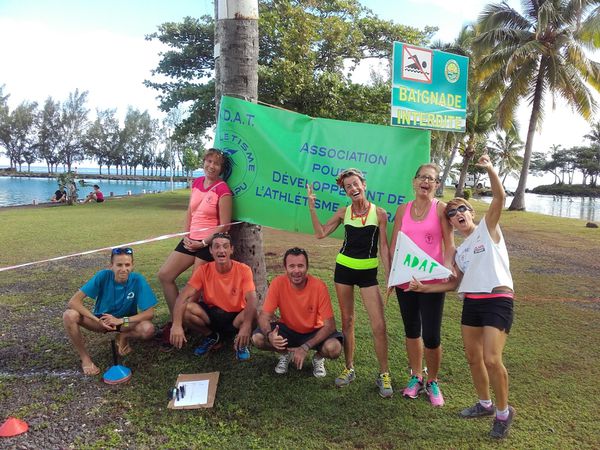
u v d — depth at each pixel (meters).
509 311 2.90
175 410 3.17
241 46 4.28
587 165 72.31
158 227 13.18
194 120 19.62
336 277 3.52
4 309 5.37
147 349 4.13
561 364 4.00
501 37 21.12
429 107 3.79
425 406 3.28
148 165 91.94
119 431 2.91
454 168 52.28
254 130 4.24
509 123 22.09
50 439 2.82
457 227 3.11
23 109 77.88
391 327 4.87
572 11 19.92
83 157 84.44
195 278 3.97
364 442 2.85
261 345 3.76
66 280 6.87
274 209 4.30
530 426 3.04
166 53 21.45
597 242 11.97
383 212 3.46
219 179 4.20
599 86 20.30
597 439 2.90
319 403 3.30
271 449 2.76
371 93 16.70
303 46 16.34
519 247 10.97
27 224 13.80
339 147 4.18
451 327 4.90
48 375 3.65
